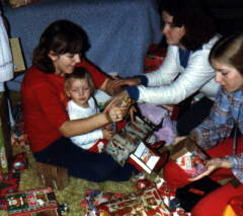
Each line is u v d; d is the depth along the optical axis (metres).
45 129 2.18
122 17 3.03
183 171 2.09
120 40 3.13
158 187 2.27
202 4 2.07
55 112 2.03
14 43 2.63
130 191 2.34
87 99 2.29
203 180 2.15
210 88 2.40
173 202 2.15
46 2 3.00
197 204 1.87
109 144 2.23
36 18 2.95
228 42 1.61
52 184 2.30
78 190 2.32
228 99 1.93
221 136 2.11
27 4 2.96
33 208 2.05
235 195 1.83
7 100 2.64
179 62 2.42
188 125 2.54
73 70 2.19
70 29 1.96
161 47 3.15
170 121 2.72
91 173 2.29
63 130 2.05
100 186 2.36
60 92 2.15
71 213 2.16
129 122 2.35
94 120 2.02
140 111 2.72
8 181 2.34
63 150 2.25
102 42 3.12
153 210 2.07
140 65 3.23
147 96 2.21
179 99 2.25
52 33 1.93
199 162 1.91
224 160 1.81
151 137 2.45
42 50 1.98
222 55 1.61
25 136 2.71
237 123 1.95
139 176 2.40
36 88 2.02
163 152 2.37
